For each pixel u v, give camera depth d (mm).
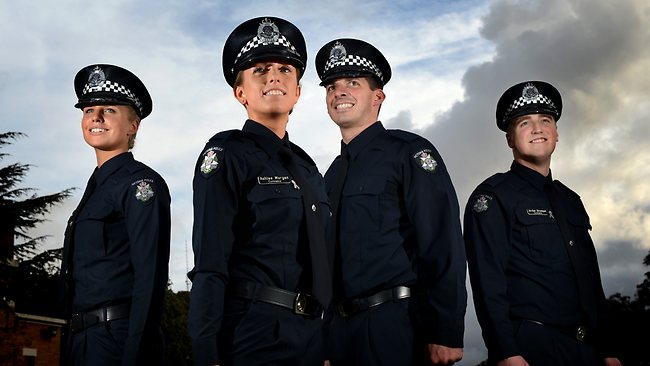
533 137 5465
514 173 5484
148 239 4578
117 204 4691
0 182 30266
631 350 33688
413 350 4379
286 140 3900
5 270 27922
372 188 4598
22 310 26766
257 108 3838
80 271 4668
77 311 4652
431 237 4426
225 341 3541
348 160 4766
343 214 4648
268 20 3918
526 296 5191
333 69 4832
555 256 5238
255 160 3719
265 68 3867
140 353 4449
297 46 3941
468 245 5348
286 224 3672
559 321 5145
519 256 5254
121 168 4844
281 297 3582
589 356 5219
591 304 5242
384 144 4711
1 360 24406
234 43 3949
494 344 5102
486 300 5164
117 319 4566
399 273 4465
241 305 3562
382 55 4953
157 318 4551
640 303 34562
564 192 5629
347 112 4793
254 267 3605
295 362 3570
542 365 5098
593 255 5523
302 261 3695
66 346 4684
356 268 4543
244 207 3660
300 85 4027
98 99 4902
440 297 4340
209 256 3523
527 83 5594
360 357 4457
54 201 30656
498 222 5281
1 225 29078
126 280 4633
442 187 4492
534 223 5270
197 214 3611
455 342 4293
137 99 5055
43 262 29094
